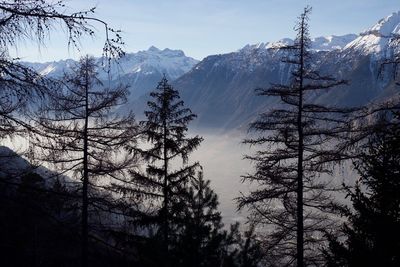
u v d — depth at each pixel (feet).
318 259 46.21
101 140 45.93
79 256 41.88
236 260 33.14
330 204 45.11
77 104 43.80
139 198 52.03
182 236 34.32
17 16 15.02
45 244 37.35
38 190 17.60
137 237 46.88
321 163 42.14
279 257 48.08
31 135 17.22
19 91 15.48
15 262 35.40
